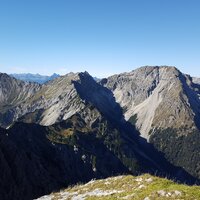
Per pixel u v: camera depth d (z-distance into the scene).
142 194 30.78
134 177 37.50
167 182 32.91
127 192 32.91
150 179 34.56
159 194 29.61
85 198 36.06
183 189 29.72
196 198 27.81
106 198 33.22
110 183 38.38
